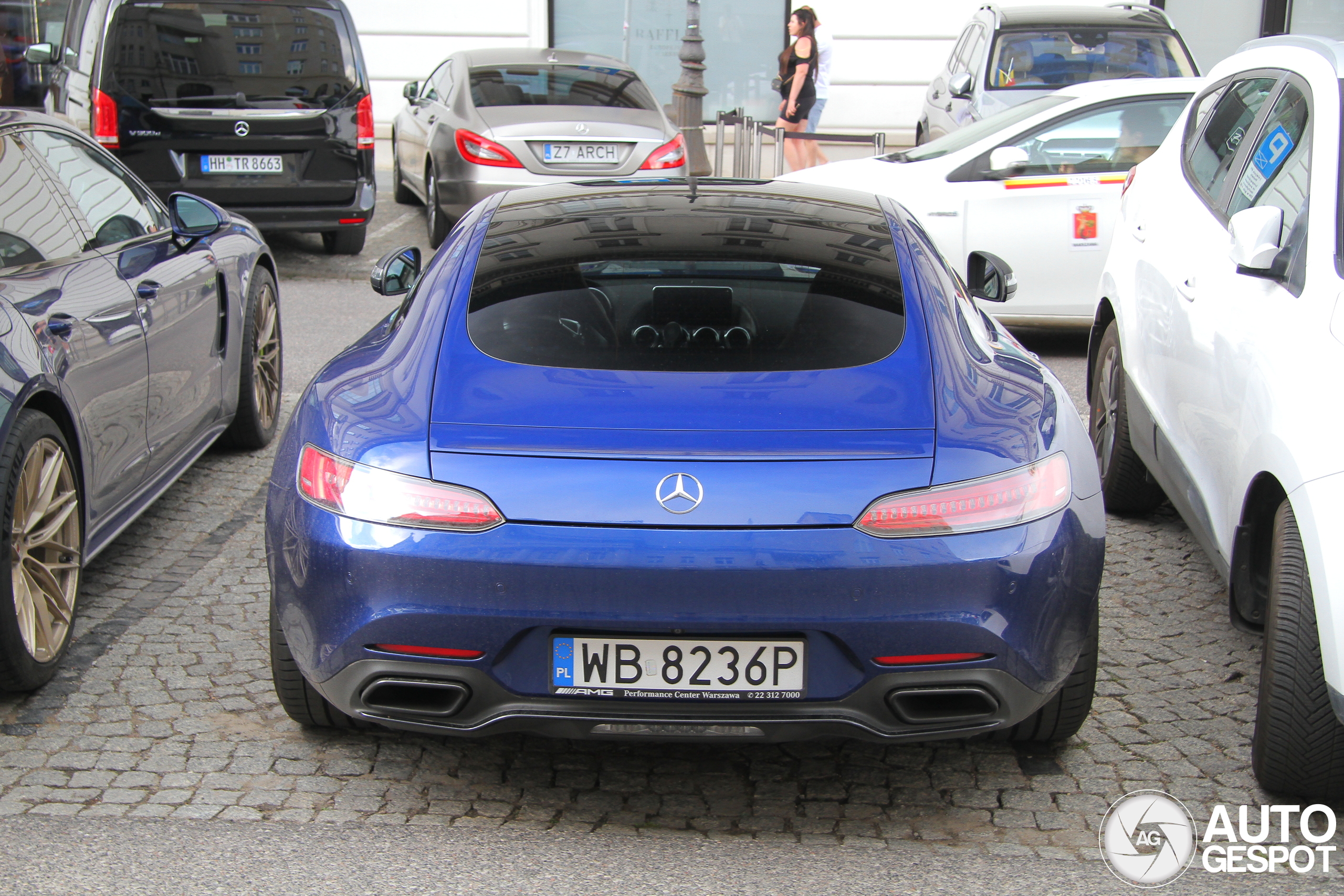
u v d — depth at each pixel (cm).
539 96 1024
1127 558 476
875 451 274
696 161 1320
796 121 1376
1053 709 322
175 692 359
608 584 265
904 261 344
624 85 1061
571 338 306
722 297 320
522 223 363
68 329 373
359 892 268
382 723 289
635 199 382
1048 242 764
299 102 936
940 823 301
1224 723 351
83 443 378
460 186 987
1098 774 324
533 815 302
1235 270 379
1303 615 296
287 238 1143
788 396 288
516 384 292
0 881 268
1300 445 300
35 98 970
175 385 463
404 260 430
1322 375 303
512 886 272
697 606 266
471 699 277
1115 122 769
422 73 1520
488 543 267
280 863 278
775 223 362
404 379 301
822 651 271
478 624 270
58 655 362
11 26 984
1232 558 341
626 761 329
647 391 288
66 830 289
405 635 273
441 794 311
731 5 1570
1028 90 1080
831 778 322
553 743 338
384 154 1536
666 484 267
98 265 417
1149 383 454
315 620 284
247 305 556
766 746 338
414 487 273
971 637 271
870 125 1541
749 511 265
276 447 595
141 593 427
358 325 827
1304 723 297
